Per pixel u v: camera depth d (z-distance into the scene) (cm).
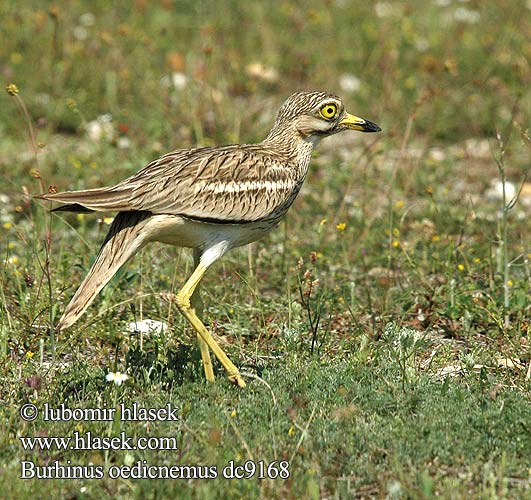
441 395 1244
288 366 1341
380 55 2644
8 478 1070
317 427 1170
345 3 2973
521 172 2216
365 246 1789
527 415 1191
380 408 1218
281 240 1830
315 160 2208
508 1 2953
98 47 2572
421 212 1948
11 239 1791
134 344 1392
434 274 1706
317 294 1603
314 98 1430
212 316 1530
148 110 2352
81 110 2370
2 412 1198
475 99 2473
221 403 1228
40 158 2138
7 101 2378
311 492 1045
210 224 1298
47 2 2859
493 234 1867
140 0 2773
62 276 1582
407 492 1057
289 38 2745
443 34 2772
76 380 1288
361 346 1375
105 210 1222
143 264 1627
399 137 2336
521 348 1445
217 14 2870
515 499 1055
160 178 1266
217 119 2280
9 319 1432
